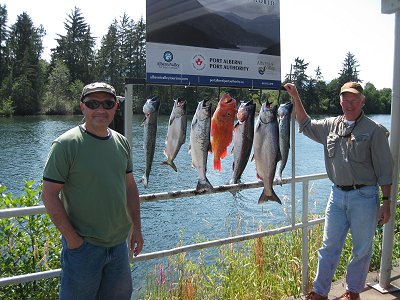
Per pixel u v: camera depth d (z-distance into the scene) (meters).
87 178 2.51
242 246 5.27
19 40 72.88
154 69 3.23
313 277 4.51
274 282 4.44
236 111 3.54
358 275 3.69
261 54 3.78
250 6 3.67
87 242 2.56
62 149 2.46
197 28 3.41
